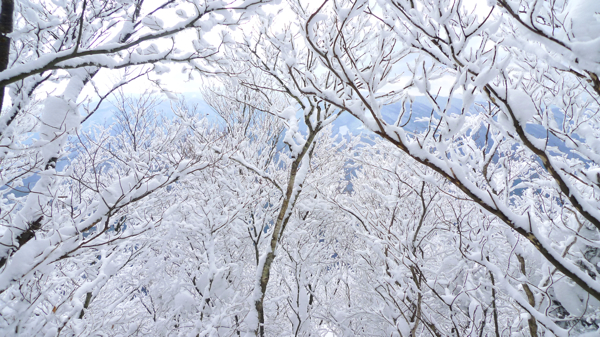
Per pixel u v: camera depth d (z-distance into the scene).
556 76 2.90
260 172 5.84
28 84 3.03
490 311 4.40
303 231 7.24
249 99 8.51
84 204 3.58
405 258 4.61
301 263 6.98
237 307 7.02
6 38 2.45
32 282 3.31
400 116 2.19
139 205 4.80
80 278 5.73
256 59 5.17
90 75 3.12
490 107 3.27
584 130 2.57
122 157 6.70
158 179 3.35
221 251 7.13
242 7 2.74
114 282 6.27
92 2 2.99
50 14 2.92
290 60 3.37
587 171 2.38
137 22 3.15
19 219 2.74
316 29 4.60
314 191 8.37
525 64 3.08
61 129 2.80
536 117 3.04
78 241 2.90
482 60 2.15
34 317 3.63
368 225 5.89
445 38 2.21
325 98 2.41
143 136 8.61
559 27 2.34
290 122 5.72
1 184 2.86
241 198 6.59
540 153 2.13
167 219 5.48
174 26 2.63
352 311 6.64
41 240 2.81
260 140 8.51
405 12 2.16
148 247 5.95
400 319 5.58
